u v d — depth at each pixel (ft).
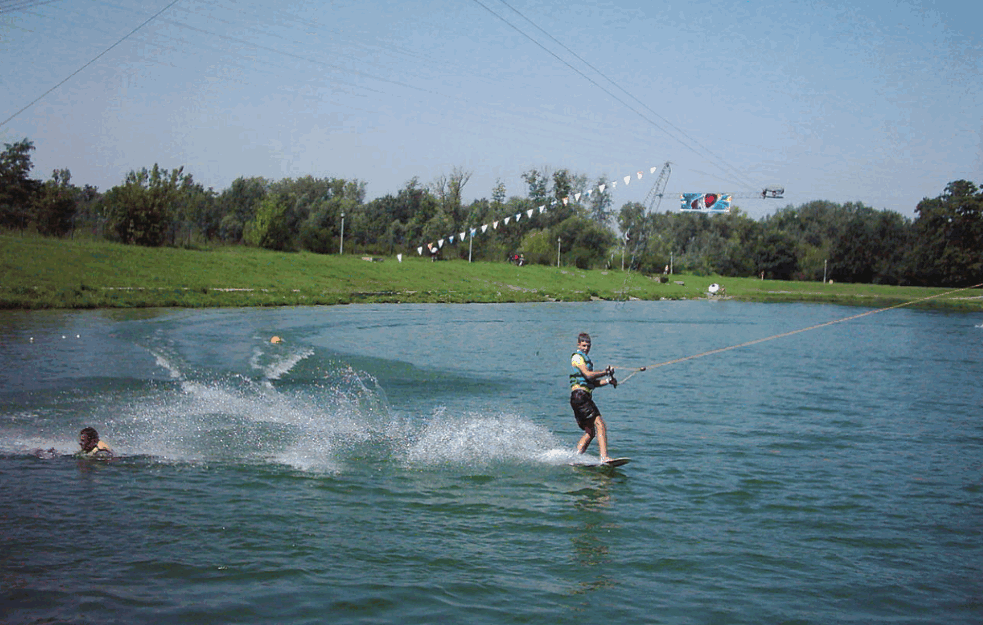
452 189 310.04
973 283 325.62
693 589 23.81
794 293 294.46
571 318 148.87
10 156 233.55
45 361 62.08
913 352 100.94
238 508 29.73
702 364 82.64
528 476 35.70
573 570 24.97
